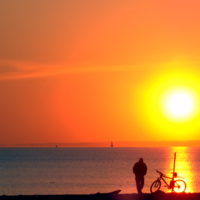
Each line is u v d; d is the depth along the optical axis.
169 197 79.81
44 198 78.88
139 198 78.94
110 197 79.50
